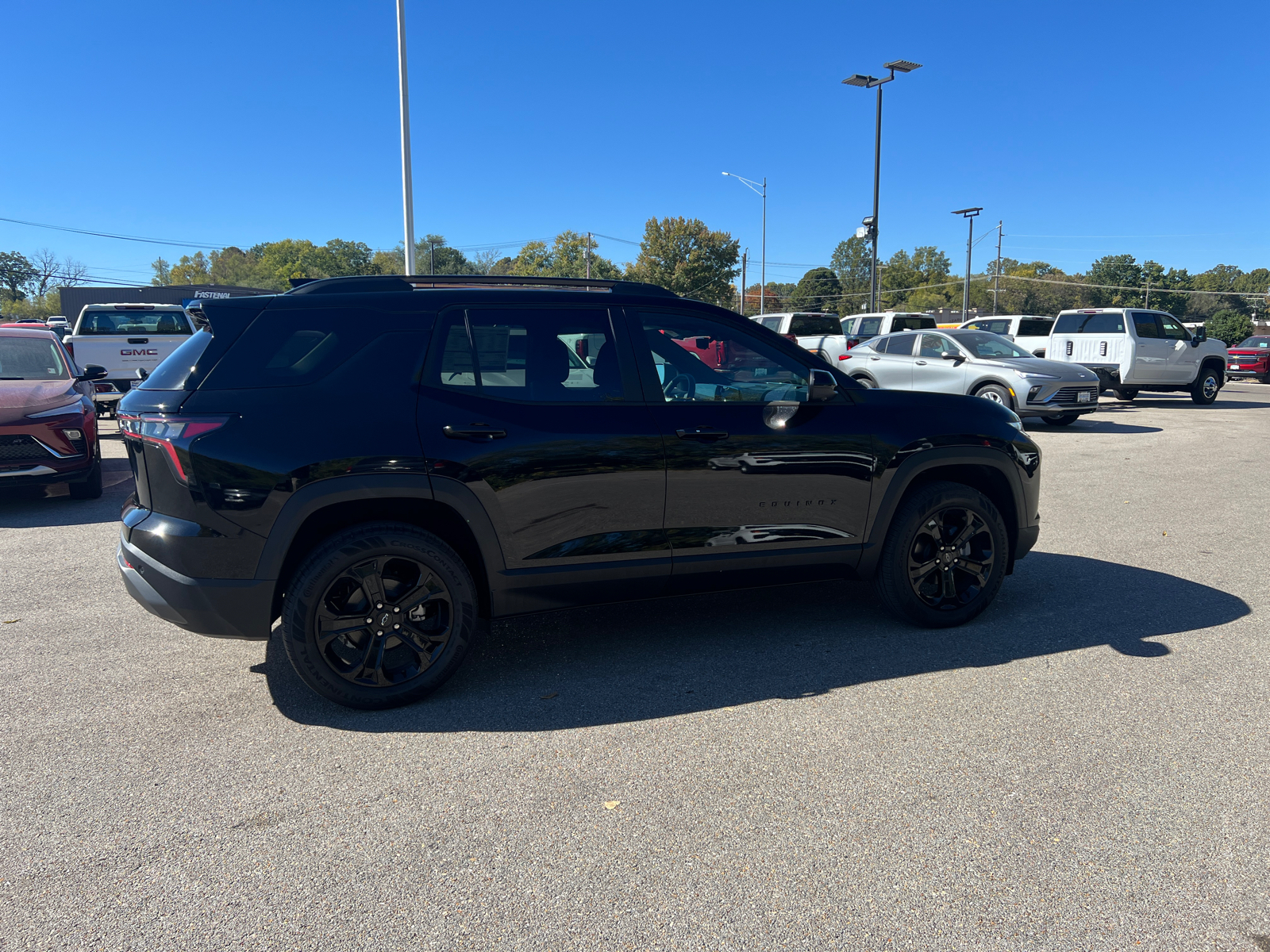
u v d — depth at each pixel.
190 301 6.95
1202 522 6.97
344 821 2.65
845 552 4.12
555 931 2.15
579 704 3.50
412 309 3.52
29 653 4.08
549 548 3.58
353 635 3.41
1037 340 19.31
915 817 2.66
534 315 3.65
